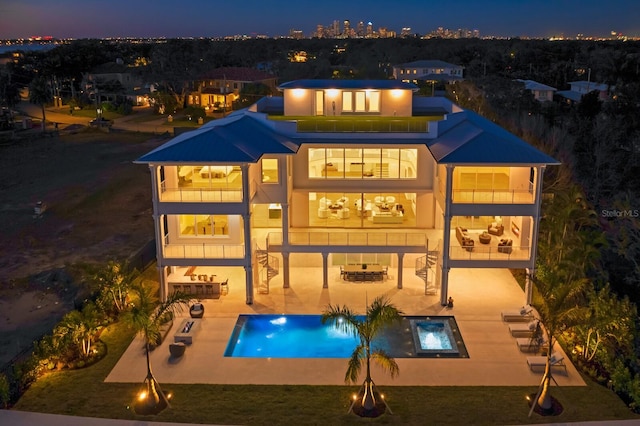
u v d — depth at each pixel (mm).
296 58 173250
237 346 28172
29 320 32250
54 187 60875
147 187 60312
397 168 35750
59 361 26219
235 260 31750
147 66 134875
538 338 27141
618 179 60281
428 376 25250
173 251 32750
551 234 34781
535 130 65438
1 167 70438
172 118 103125
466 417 22266
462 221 35906
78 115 111375
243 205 30984
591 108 82062
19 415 22438
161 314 23875
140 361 26594
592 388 24203
